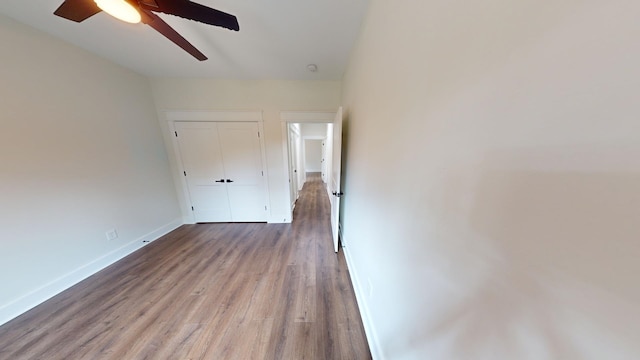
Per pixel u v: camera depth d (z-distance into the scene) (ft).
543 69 1.02
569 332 0.97
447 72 1.83
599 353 0.87
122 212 8.14
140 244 8.84
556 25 0.95
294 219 12.09
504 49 1.22
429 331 2.21
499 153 1.28
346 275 6.85
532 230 1.11
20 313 5.27
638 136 0.71
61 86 6.33
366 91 5.04
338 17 5.33
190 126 10.39
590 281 0.89
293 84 10.17
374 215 4.38
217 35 6.23
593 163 0.85
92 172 7.12
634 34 0.70
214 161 10.91
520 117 1.14
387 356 3.56
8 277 5.19
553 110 0.98
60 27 5.80
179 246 8.86
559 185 0.98
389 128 3.44
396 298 3.16
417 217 2.47
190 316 5.17
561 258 0.99
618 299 0.80
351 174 7.29
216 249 8.57
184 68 8.72
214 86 10.04
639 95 0.70
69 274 6.36
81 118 6.85
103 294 5.97
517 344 1.22
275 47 6.93
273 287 6.24
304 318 5.11
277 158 10.98
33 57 5.74
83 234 6.81
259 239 9.48
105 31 6.06
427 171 2.23
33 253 5.63
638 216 0.73
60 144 6.28
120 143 8.14
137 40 6.55
